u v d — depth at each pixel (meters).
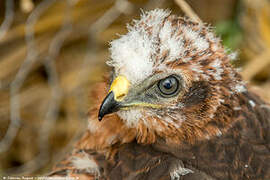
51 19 1.43
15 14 1.43
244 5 1.57
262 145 1.23
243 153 1.22
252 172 1.22
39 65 1.48
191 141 1.23
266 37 1.53
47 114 1.46
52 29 1.44
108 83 1.24
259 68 1.48
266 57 1.49
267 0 1.56
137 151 1.23
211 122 1.22
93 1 1.43
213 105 1.22
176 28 1.22
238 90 1.23
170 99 1.22
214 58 1.22
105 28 1.43
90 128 1.25
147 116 1.22
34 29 1.43
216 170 1.22
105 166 1.24
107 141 1.24
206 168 1.22
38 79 1.50
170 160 1.22
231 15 1.58
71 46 1.49
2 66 1.44
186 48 1.22
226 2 1.57
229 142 1.22
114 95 1.22
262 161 1.22
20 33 1.44
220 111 1.22
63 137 1.48
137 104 1.22
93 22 1.44
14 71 1.45
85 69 1.47
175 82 1.22
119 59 1.22
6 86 1.46
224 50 1.24
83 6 1.43
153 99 1.22
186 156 1.22
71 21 1.44
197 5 1.42
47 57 1.44
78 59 1.49
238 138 1.23
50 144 1.48
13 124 1.45
